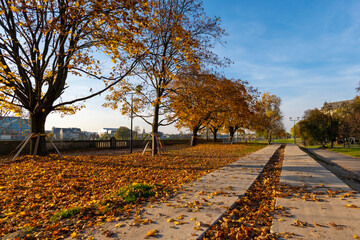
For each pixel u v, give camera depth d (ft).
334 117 146.82
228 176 27.81
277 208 15.75
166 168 34.45
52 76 36.50
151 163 39.32
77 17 28.22
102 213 14.38
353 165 47.88
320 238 10.94
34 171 27.04
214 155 57.47
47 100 37.78
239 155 58.39
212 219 13.29
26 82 38.01
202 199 17.63
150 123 55.21
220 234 11.50
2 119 45.09
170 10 43.62
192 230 11.69
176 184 23.65
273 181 25.91
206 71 55.88
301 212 14.84
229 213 14.74
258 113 145.89
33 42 36.86
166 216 13.83
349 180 30.71
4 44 31.58
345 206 16.05
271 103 165.68
